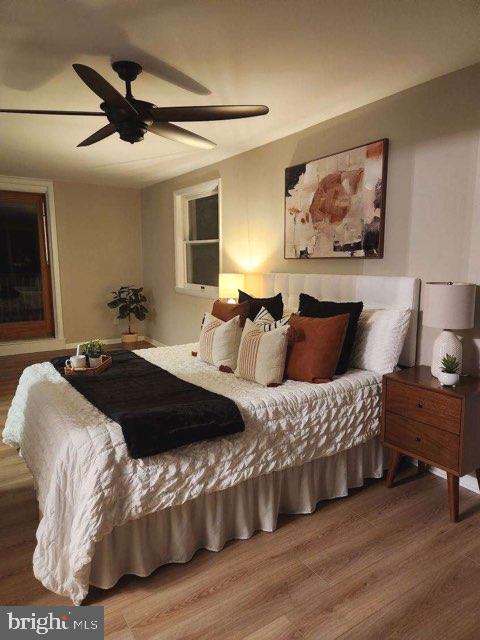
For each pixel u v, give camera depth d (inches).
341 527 86.4
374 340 106.7
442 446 86.8
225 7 73.0
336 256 129.0
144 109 89.0
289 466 85.2
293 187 142.0
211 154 169.9
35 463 83.4
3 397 163.8
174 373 108.5
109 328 259.1
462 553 78.3
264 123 132.5
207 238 205.3
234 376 105.3
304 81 102.7
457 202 98.4
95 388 93.2
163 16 75.5
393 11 74.2
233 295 159.3
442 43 85.1
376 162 114.3
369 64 94.1
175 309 232.2
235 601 67.4
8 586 70.3
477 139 93.7
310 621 63.5
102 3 71.5
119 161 182.1
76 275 244.1
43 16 75.2
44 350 238.5
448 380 88.1
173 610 65.6
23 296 237.5
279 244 152.8
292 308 139.3
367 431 98.5
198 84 103.9
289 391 90.9
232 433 77.1
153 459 69.7
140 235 262.7
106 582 68.3
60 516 66.5
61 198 233.5
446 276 102.0
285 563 75.8
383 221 115.0
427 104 102.7
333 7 73.1
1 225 227.1
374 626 62.6
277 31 80.7
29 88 105.1
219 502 78.2
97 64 93.4
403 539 82.4
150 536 72.3
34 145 156.3
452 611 65.1
